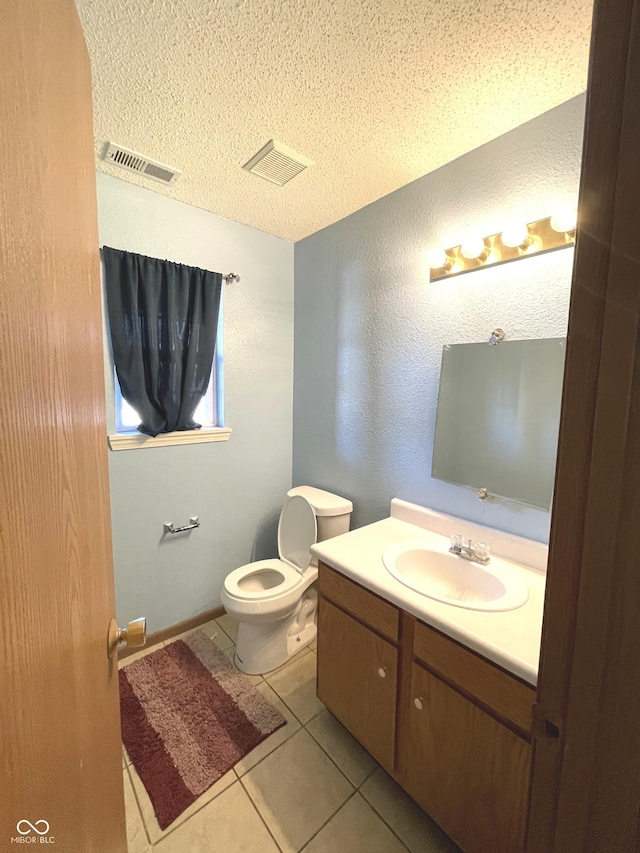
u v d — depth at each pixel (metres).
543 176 1.22
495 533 1.38
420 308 1.62
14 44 0.34
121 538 1.81
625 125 0.35
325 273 2.08
